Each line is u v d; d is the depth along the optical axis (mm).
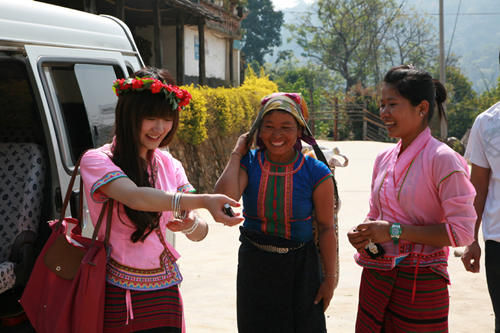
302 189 2635
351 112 39594
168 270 2404
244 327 2715
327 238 2686
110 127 4137
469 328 4375
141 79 2250
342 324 4453
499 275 2805
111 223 2297
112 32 4469
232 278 5770
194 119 10594
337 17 58938
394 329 2580
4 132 3859
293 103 2586
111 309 2262
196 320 4543
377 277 2584
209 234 7969
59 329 2201
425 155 2484
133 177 2287
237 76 25797
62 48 3684
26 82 3648
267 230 2676
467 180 2404
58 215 3471
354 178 14117
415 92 2484
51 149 3426
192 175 10883
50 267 2303
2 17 3244
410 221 2533
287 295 2635
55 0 12250
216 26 21312
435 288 2490
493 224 2832
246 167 2750
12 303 3561
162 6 15977
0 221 3480
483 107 59438
